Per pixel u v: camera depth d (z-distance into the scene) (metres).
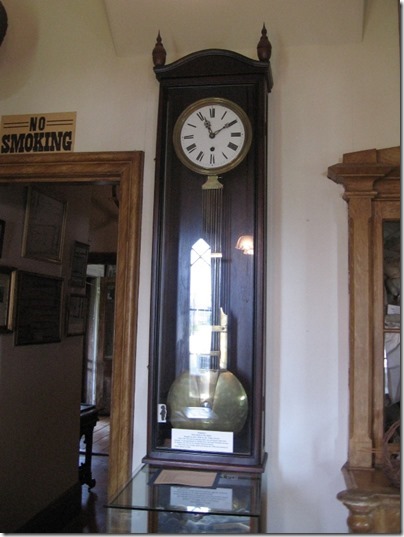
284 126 2.00
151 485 1.67
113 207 5.77
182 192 1.98
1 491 2.59
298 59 2.02
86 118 2.15
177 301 1.94
